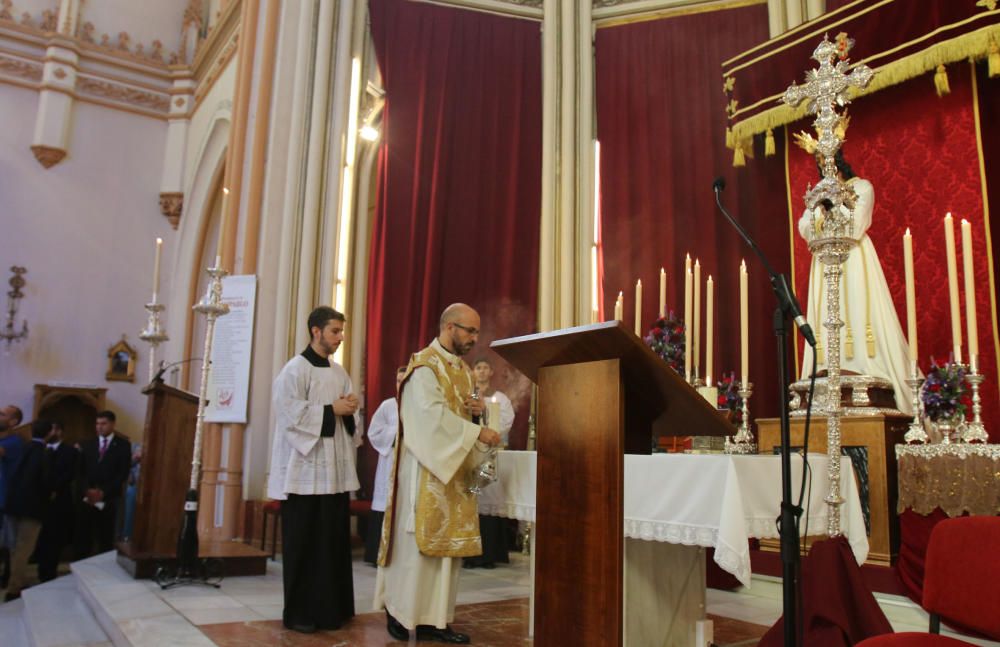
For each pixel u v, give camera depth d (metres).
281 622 4.13
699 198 8.40
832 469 3.54
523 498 3.87
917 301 6.58
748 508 3.15
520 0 9.52
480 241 8.80
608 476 2.43
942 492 4.53
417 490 3.79
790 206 7.55
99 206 14.02
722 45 8.68
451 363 3.95
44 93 13.67
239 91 8.68
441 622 3.72
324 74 8.33
